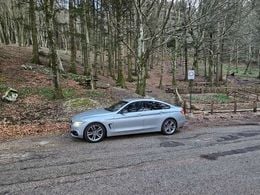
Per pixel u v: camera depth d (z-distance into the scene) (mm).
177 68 56500
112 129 11734
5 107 15852
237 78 51562
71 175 7617
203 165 8414
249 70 66875
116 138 11961
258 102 24719
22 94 17953
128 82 34438
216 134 12781
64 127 13609
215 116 17719
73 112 16156
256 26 46406
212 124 15297
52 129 13219
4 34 45688
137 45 19406
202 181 7160
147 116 12383
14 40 50625
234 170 7988
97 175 7609
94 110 12617
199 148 10344
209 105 22094
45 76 22766
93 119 11375
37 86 20000
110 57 35938
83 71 30625
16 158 9125
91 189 6699
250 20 45844
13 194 6469
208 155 9445
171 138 12000
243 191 6555
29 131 12758
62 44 58750
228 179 7301
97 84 24547
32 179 7344
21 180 7285
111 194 6414
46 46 48875
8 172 7863
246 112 19484
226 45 47094
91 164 8500
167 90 31828
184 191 6551
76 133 11336
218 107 21172
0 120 14109
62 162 8703
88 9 25109
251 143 11117
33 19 26281
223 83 40594
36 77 22109
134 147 10484
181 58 58719
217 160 8914
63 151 9922
